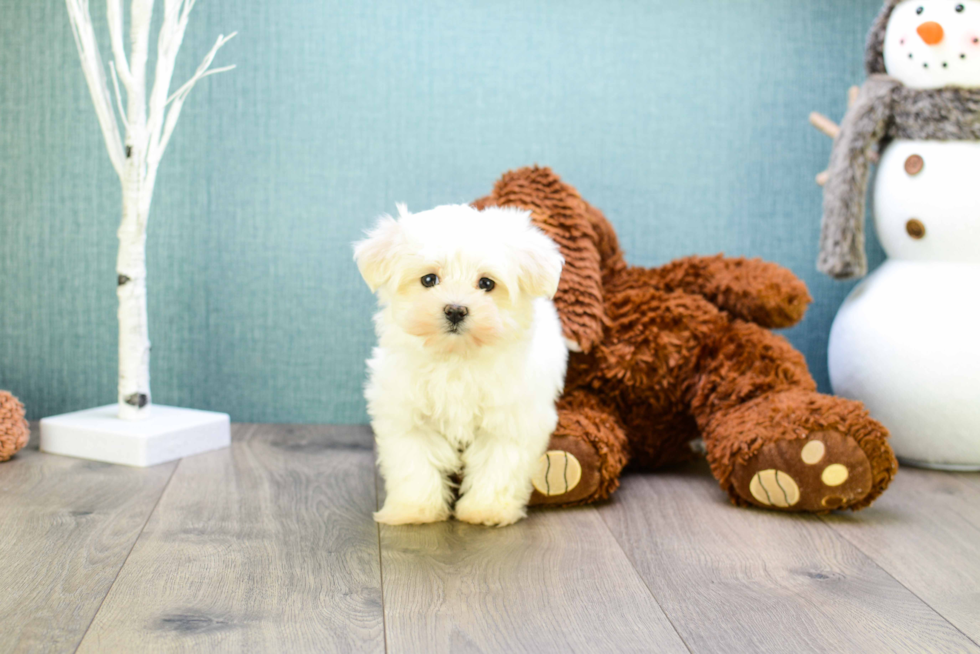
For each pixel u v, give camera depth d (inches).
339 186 77.4
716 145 79.0
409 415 52.1
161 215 76.2
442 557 47.4
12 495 56.7
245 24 75.4
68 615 39.0
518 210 61.8
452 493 56.0
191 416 70.1
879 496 57.2
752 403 58.8
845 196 69.0
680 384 63.0
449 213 49.7
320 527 51.9
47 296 77.2
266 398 79.0
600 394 63.6
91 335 77.6
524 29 77.2
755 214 79.7
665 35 78.0
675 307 63.2
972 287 66.2
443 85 77.2
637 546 49.7
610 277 67.7
